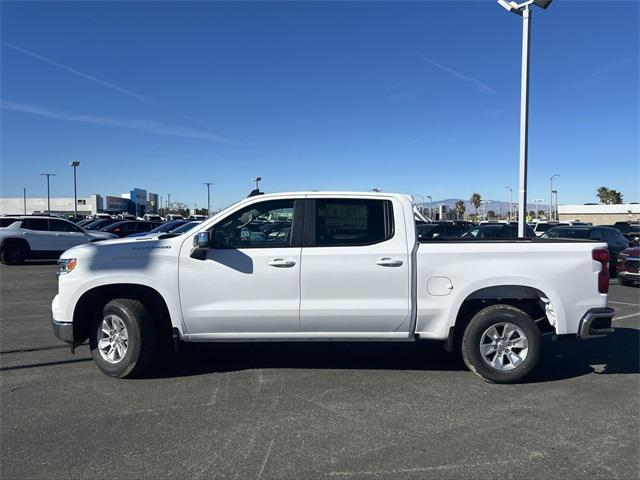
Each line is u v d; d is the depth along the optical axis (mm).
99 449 3918
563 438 4133
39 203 89812
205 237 5246
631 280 13844
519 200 14023
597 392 5230
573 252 5461
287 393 5156
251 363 6211
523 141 13766
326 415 4586
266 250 5457
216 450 3904
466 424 4406
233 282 5438
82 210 89000
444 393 5180
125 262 5492
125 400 4945
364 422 4438
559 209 78500
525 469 3637
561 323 5441
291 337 5547
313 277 5422
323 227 5539
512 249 5457
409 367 6082
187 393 5145
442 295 5441
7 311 9648
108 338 5656
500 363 5461
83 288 5492
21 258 18766
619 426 4379
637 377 5742
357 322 5457
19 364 6125
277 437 4133
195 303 5465
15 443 4020
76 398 4996
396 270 5418
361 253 5426
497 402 4934
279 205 5609
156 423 4402
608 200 95688
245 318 5445
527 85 13602
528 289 5605
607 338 7652
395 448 3949
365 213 5574
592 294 5469
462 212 92500
